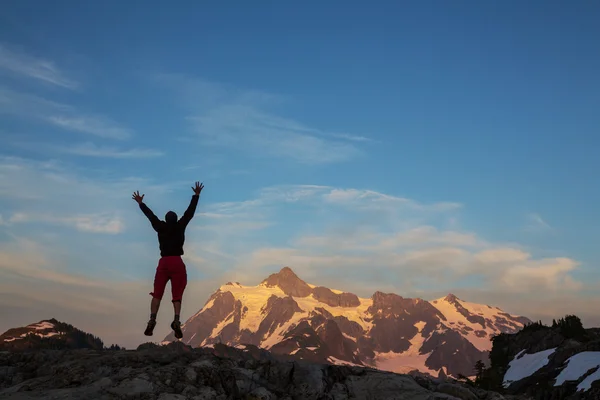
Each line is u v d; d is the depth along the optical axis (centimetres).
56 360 1941
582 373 14938
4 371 1897
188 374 1753
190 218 1823
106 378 1706
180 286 1772
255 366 2006
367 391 2006
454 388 2080
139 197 1831
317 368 2050
